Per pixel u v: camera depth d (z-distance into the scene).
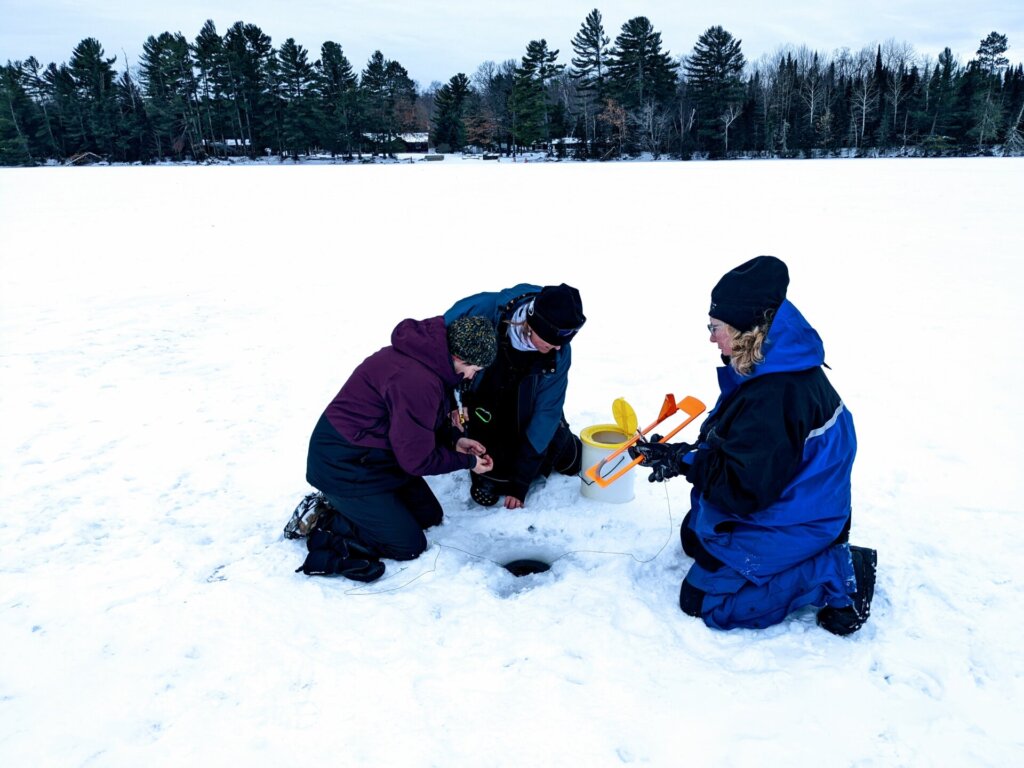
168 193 21.91
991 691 2.32
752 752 2.12
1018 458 3.85
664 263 9.80
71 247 11.59
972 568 2.93
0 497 3.65
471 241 11.91
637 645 2.55
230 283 8.88
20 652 2.55
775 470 2.32
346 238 12.39
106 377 5.44
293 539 3.25
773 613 2.61
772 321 2.28
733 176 27.30
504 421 3.48
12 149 70.06
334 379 5.37
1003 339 5.87
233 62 73.88
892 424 4.34
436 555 3.13
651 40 70.62
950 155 62.53
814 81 74.81
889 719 2.23
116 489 3.74
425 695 2.35
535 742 2.16
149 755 2.13
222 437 4.37
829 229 12.30
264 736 2.19
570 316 2.98
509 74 88.19
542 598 2.83
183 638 2.61
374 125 74.00
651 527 3.32
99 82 73.88
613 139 70.62
